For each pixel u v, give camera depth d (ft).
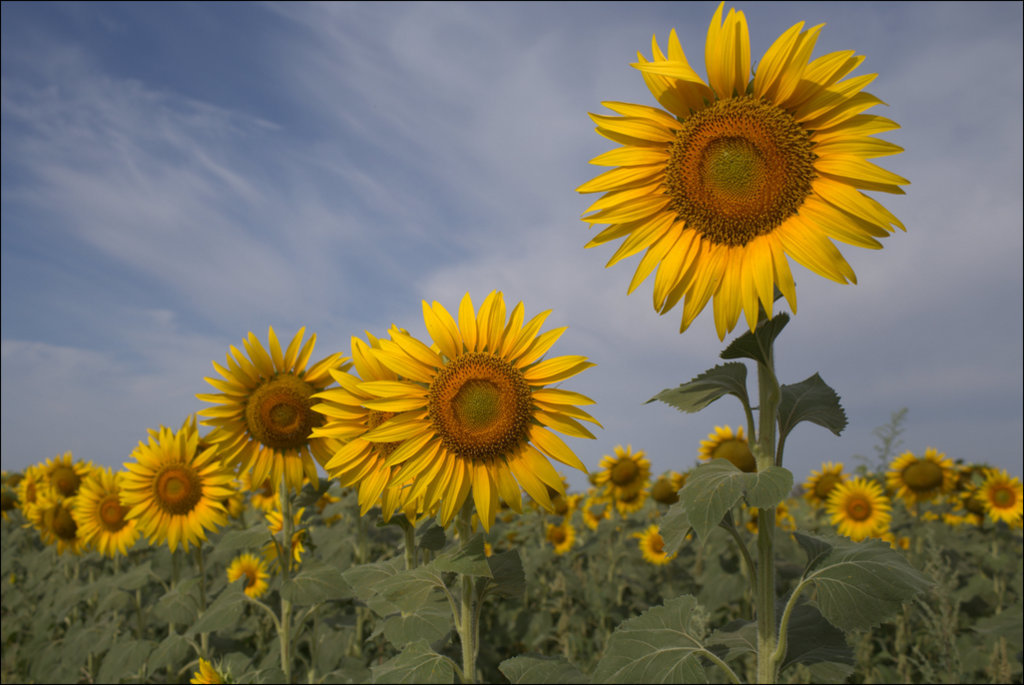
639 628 1.97
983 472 7.41
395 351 2.20
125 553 5.19
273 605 5.02
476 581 2.08
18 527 8.87
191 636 4.06
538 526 7.50
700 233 2.09
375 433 2.13
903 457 6.92
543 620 5.44
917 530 6.24
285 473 3.71
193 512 4.38
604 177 2.15
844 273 1.90
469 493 2.15
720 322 2.02
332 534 5.15
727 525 2.06
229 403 3.71
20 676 5.63
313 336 3.86
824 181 1.97
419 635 2.05
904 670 4.27
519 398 2.12
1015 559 6.55
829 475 7.57
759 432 2.04
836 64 1.93
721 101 2.06
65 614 5.58
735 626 2.31
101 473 5.39
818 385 2.27
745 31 1.99
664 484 6.61
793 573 4.98
